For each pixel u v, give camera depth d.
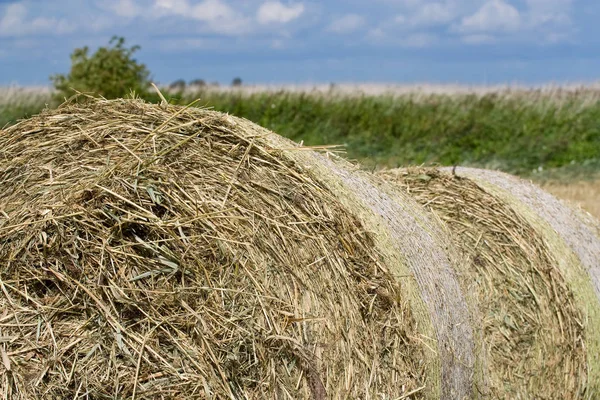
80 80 16.47
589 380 5.12
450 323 4.27
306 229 3.88
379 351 3.88
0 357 3.45
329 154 4.58
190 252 3.69
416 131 17.89
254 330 3.65
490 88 22.09
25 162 4.05
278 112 18.80
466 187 5.60
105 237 3.65
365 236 3.94
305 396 3.70
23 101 19.47
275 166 3.98
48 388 3.43
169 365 3.53
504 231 5.42
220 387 3.55
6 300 3.56
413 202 4.65
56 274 3.56
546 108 19.89
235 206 3.83
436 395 4.09
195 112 4.11
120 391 3.47
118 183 3.79
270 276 3.76
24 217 3.77
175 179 3.86
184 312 3.60
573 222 5.58
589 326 5.15
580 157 16.77
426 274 4.18
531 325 5.29
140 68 17.16
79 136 4.07
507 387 5.30
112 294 3.55
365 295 3.89
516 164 16.12
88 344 3.50
